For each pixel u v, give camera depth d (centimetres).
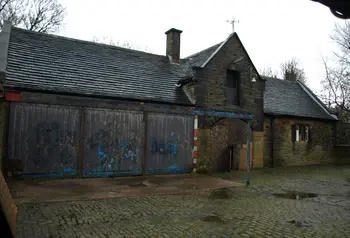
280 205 763
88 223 564
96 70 1238
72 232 511
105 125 1116
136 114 1184
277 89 2094
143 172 1191
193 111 1312
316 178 1282
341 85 2275
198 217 631
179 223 585
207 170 1331
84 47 1361
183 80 1387
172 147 1267
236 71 1511
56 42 1294
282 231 554
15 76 985
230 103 1498
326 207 752
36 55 1148
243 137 1534
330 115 2102
